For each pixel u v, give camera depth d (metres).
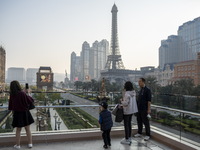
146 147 6.57
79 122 8.02
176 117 6.62
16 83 6.14
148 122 7.54
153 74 145.00
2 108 6.75
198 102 12.92
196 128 5.81
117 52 172.12
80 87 152.88
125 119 7.05
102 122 6.42
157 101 10.89
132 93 7.13
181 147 6.07
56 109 9.23
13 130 6.82
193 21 149.12
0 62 118.50
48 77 148.38
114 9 177.50
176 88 55.00
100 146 6.59
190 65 91.12
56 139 6.95
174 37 170.00
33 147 6.35
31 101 6.30
